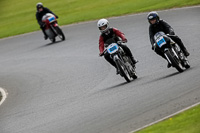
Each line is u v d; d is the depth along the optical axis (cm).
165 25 3512
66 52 6750
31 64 6600
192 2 8119
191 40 5047
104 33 3734
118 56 3716
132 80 3909
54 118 3177
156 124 2330
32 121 3275
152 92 3125
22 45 8688
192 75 3266
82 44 7056
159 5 8956
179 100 2700
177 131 2116
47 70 5841
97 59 5694
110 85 4003
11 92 5044
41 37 9150
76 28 9025
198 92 2744
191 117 2269
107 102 3228
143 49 5444
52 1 15100
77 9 12488
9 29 11894
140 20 7794
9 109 4062
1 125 3434
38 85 5041
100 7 11606
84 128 2664
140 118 2558
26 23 12381
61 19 11181
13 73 6288
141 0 10719
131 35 6644
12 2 16738
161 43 3438
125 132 2373
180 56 3541
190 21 6359
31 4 15525
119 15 9206
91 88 4122
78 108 3316
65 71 5453
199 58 3984
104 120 2727
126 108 2878
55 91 4453
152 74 3925
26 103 4156
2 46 9212
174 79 3331
